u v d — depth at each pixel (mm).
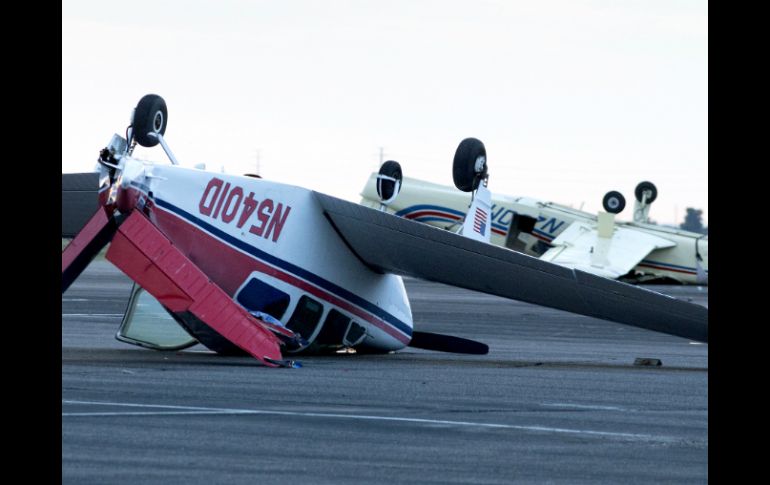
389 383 52656
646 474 33312
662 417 44406
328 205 62438
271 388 48906
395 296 70125
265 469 32250
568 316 125375
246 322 57406
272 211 61281
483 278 62781
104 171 55906
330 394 47750
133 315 65500
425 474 32312
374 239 62844
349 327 66125
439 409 44562
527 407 46125
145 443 35406
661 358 76375
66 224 60031
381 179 69938
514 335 96312
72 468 31797
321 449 35344
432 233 60219
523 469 33469
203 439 36344
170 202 58312
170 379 50844
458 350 73438
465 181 75875
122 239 56156
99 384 48406
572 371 62438
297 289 62406
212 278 59812
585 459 35250
